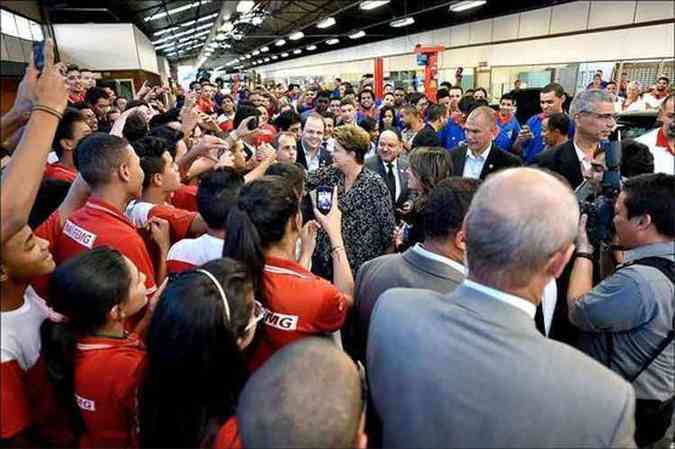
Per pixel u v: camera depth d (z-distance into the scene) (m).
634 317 1.08
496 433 0.67
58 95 0.86
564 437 0.64
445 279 1.10
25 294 1.00
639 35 7.17
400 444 0.76
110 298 0.95
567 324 1.44
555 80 9.26
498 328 0.71
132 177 1.41
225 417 0.82
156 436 0.81
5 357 0.88
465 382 0.70
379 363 0.82
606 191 1.40
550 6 9.30
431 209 1.13
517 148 3.90
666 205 1.11
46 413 0.98
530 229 0.70
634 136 3.24
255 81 19.83
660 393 1.14
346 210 2.06
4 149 1.07
